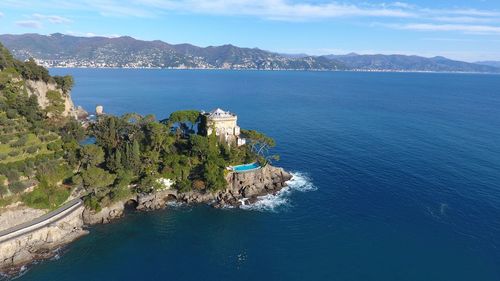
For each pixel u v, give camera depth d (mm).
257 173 126812
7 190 94625
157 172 119312
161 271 82750
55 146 115812
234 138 140500
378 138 183000
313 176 135375
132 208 112312
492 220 101000
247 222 104312
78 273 81562
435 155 153875
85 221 102625
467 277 79375
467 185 122688
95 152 112562
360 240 93875
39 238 90062
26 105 131750
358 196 118250
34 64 173625
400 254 87812
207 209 112500
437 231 96875
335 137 185625
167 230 100312
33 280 78688
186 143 131625
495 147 164500
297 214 108125
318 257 87250
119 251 90250
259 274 81562
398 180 128875
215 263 85688
